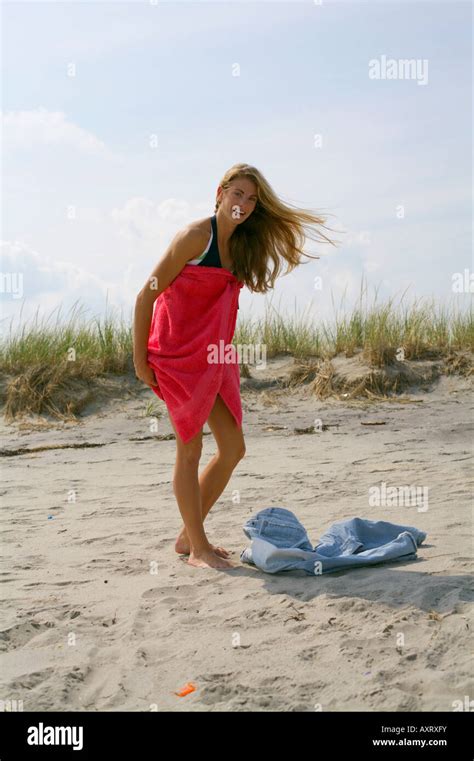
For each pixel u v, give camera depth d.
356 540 4.53
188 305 4.54
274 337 13.41
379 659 3.11
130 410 11.20
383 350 12.35
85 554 4.84
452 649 3.14
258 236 4.62
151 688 3.03
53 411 11.04
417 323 13.49
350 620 3.52
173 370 4.53
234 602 3.87
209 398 4.54
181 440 4.56
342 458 7.82
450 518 5.21
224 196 4.48
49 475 7.60
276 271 4.78
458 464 7.13
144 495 6.55
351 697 2.87
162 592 4.06
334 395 11.69
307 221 4.65
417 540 4.62
